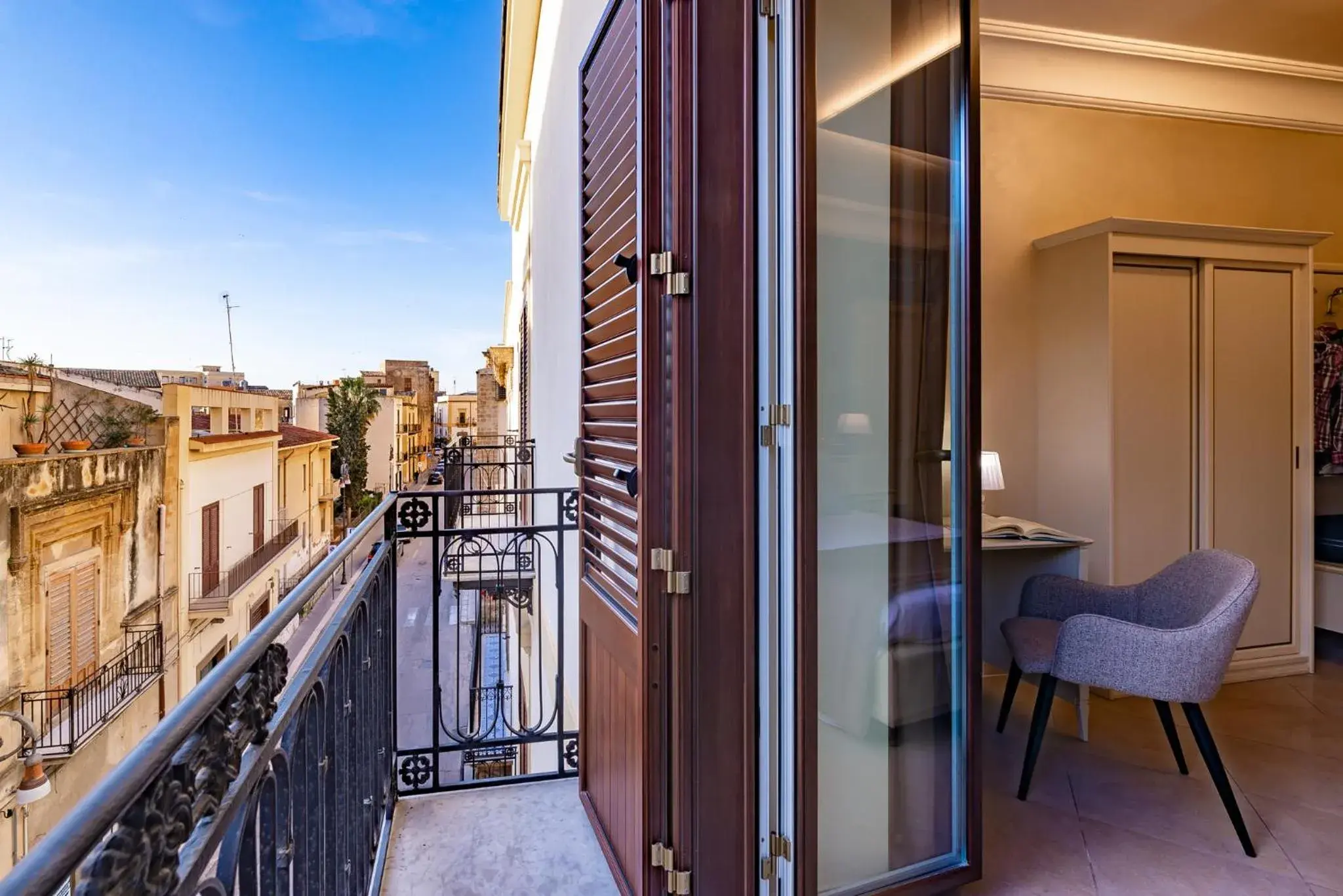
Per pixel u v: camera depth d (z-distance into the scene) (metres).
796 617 1.40
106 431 7.16
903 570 1.60
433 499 2.28
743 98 1.43
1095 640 1.98
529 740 2.33
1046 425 3.21
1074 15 2.96
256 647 0.75
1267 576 3.15
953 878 1.59
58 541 5.57
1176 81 3.33
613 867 1.69
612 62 1.78
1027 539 2.64
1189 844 1.87
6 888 0.35
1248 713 2.75
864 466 1.56
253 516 10.33
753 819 1.44
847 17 1.53
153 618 7.05
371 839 1.70
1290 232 3.07
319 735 1.12
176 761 0.57
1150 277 3.03
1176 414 3.07
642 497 1.41
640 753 1.45
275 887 0.86
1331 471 3.43
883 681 1.59
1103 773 2.28
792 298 1.40
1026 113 3.21
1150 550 3.02
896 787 1.60
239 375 15.75
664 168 1.42
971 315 1.60
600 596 1.86
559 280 3.90
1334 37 3.14
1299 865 1.77
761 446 1.44
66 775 5.48
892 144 1.58
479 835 1.93
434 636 2.24
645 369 1.41
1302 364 3.19
